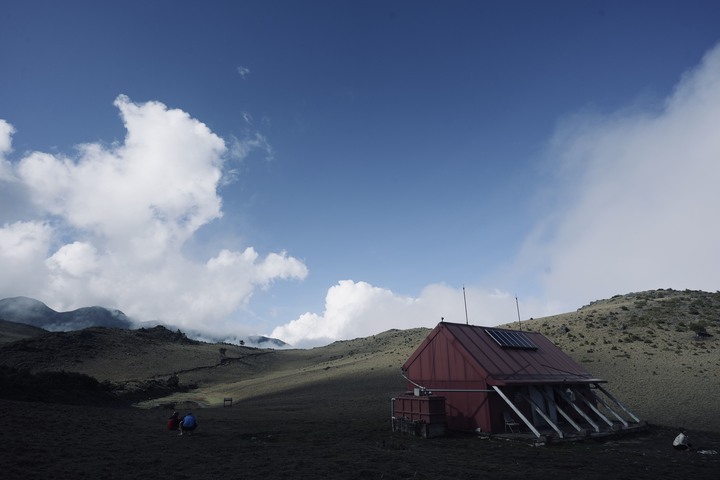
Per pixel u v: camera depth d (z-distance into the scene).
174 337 167.38
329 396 51.09
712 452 19.55
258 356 156.38
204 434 23.55
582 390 29.34
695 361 46.53
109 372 99.19
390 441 21.92
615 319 69.50
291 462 16.20
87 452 16.84
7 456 15.11
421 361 28.94
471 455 18.38
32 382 41.72
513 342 29.44
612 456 18.55
